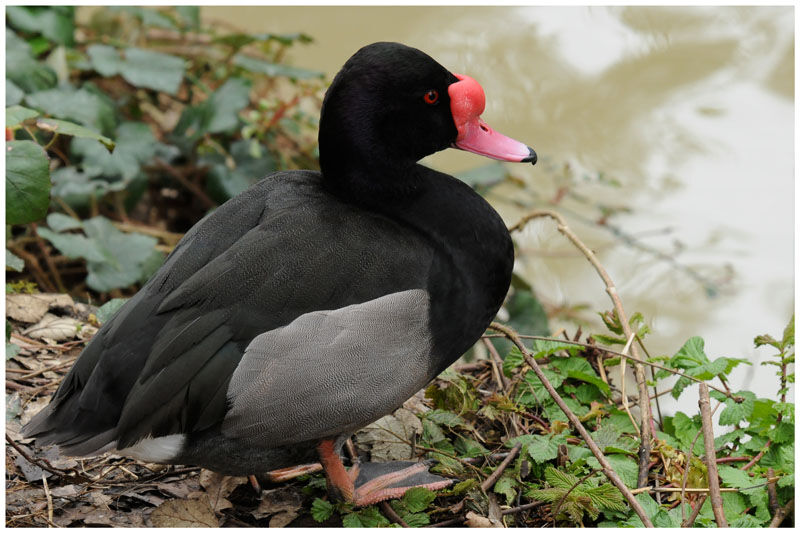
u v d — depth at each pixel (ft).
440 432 20.88
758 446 20.51
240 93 31.14
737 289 33.83
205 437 17.38
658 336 32.30
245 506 19.49
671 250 35.01
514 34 42.52
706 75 41.06
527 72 40.91
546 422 21.63
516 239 36.35
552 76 40.91
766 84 40.86
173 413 16.70
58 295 25.13
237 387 16.85
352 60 19.17
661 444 19.86
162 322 17.24
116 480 19.79
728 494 19.33
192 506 18.74
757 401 20.63
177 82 31.19
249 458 17.97
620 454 20.07
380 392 17.80
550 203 36.47
